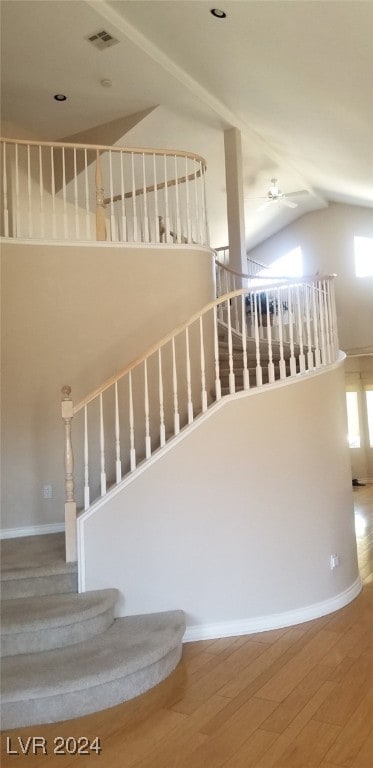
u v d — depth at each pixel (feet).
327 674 11.09
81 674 9.86
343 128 20.26
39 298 15.93
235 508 13.44
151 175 24.32
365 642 12.59
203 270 17.29
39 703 9.67
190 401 13.44
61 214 22.70
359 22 13.08
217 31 16.53
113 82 20.53
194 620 13.03
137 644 11.03
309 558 14.26
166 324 16.65
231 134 24.06
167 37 18.21
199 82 21.18
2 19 17.06
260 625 13.41
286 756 8.47
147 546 12.84
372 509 28.86
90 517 12.56
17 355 15.74
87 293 16.25
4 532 15.44
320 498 14.75
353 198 30.91
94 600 11.82
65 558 12.92
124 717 9.75
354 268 32.68
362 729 9.11
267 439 13.91
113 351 16.29
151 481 12.94
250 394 13.82
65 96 21.18
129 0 16.62
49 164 22.52
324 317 16.52
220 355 17.30
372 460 37.96
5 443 15.58
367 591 16.28
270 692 10.45
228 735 9.09
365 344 31.94
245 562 13.43
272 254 35.94
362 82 15.94
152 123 22.74
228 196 24.09
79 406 12.92
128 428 16.17
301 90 18.26
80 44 18.38
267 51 16.40
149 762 8.45
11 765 8.52
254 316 18.34
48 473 15.88
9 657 10.66
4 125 22.02
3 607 11.55
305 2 13.07
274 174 28.81
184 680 11.05
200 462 13.26
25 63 19.21
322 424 15.17
